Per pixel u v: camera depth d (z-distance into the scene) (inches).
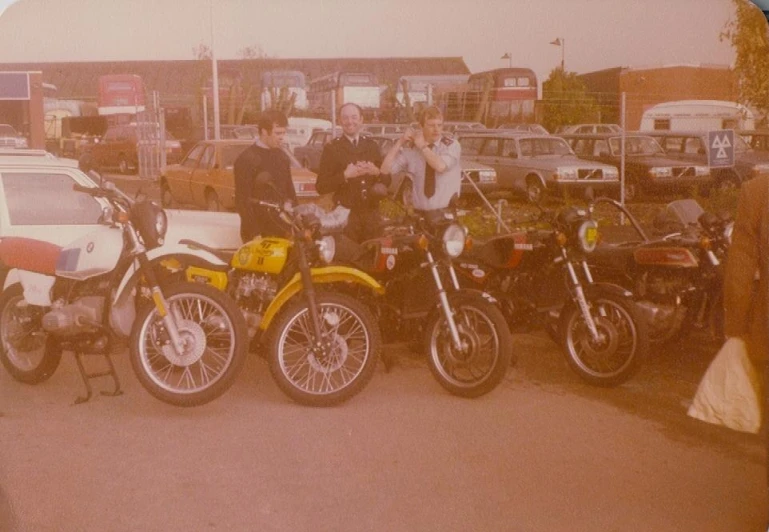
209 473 194.1
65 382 259.8
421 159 283.6
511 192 580.1
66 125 516.1
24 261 248.8
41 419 227.5
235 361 223.3
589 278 249.6
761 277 167.3
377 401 237.1
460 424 221.3
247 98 506.3
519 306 257.6
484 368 256.2
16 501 179.8
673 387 247.6
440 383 240.2
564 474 192.4
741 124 404.8
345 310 231.1
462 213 264.4
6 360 257.3
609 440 210.8
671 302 255.3
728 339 172.7
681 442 210.2
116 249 233.5
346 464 198.1
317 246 229.8
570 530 168.4
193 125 537.3
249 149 272.5
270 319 232.7
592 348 245.4
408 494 183.6
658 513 175.5
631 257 261.9
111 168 552.7
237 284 242.8
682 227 277.3
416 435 213.2
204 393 223.6
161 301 223.6
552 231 249.3
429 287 244.7
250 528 169.8
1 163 290.5
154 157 543.5
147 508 178.2
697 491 185.2
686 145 508.7
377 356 229.5
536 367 267.0
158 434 217.0
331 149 289.6
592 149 592.1
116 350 243.3
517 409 231.1
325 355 226.8
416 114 447.2
